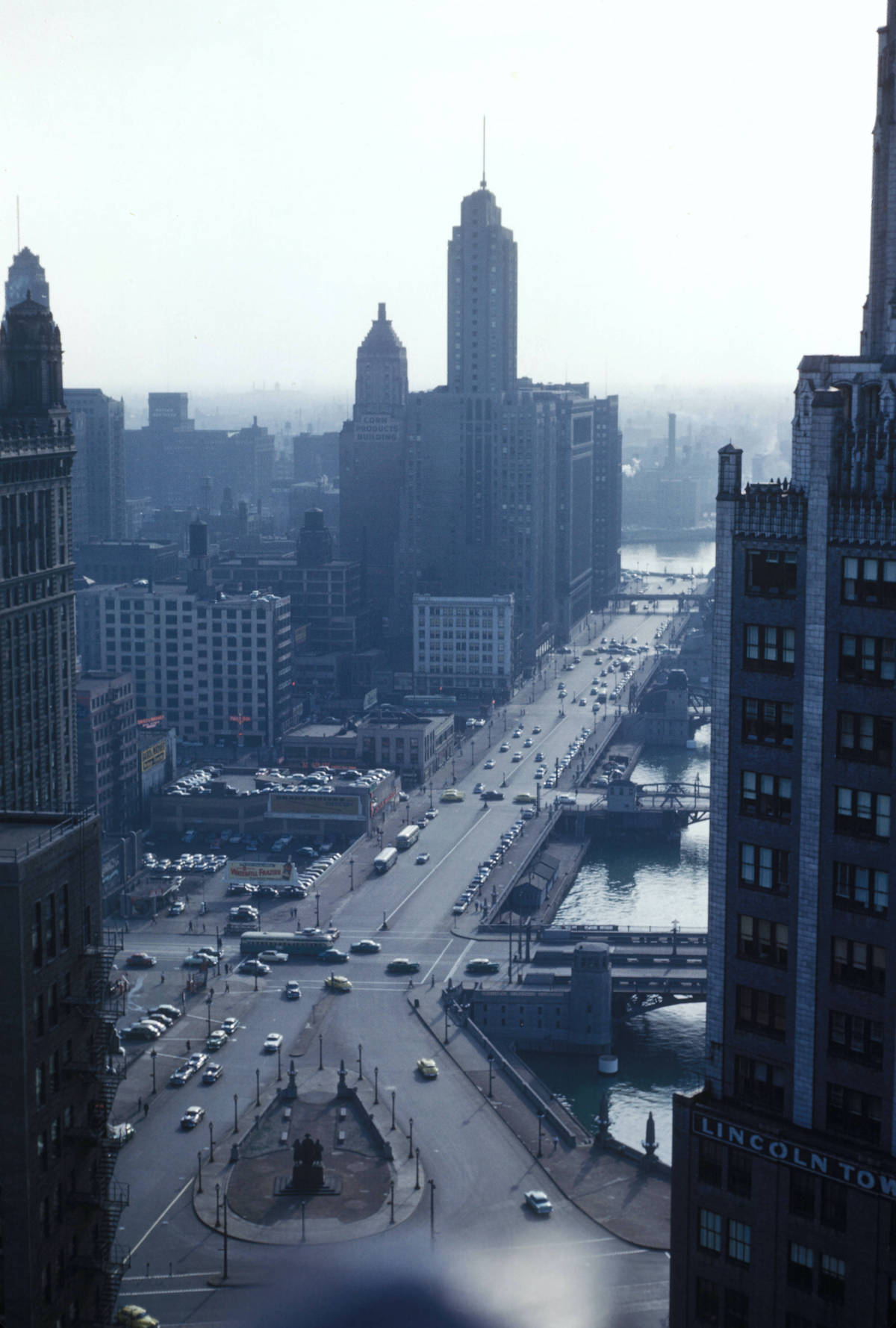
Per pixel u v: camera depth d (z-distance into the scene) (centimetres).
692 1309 11700
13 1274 11675
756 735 11188
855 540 10519
